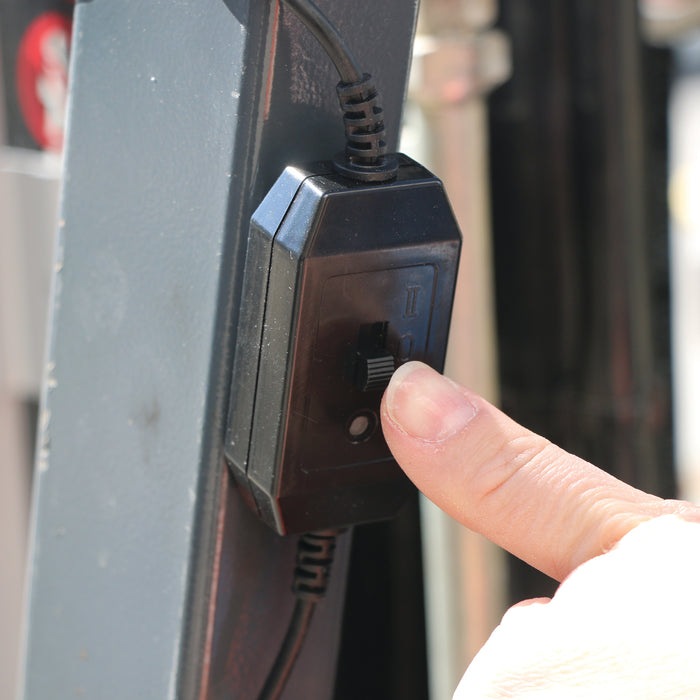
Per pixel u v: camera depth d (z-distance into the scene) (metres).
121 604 0.76
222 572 0.71
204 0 0.66
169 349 0.71
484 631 1.28
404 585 1.48
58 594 0.81
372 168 0.63
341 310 0.62
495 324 1.51
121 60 0.72
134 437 0.74
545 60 1.41
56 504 0.81
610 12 1.38
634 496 0.61
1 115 1.30
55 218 1.35
